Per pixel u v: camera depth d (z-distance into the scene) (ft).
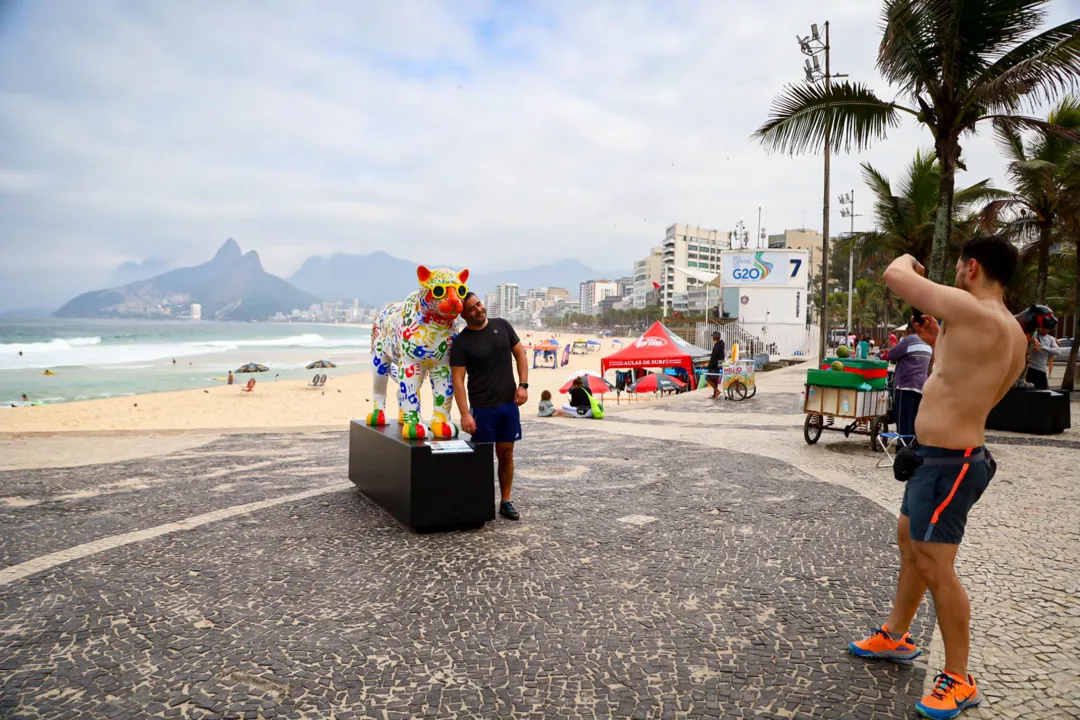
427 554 16.08
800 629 11.99
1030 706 9.50
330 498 21.65
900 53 32.96
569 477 24.86
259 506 20.59
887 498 21.36
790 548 16.43
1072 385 53.06
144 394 86.43
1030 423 34.17
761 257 109.19
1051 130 32.17
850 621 12.30
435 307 18.31
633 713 9.38
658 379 66.03
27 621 12.31
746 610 12.80
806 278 109.09
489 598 13.43
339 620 12.42
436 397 20.15
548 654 11.11
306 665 10.73
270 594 13.65
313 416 67.21
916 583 10.32
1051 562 15.24
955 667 9.40
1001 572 14.65
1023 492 21.66
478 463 18.10
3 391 90.22
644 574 14.73
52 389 93.56
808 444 31.78
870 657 10.90
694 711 9.43
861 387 29.25
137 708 9.46
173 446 33.22
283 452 31.30
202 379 111.04
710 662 10.82
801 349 108.58
